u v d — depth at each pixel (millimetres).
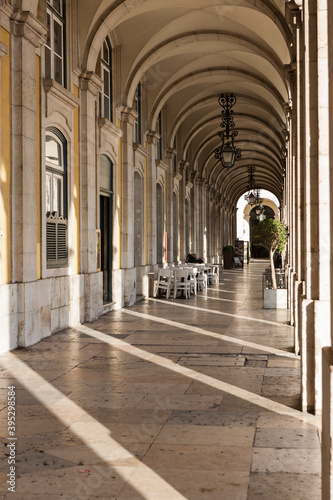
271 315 13203
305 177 5660
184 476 3852
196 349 8734
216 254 33781
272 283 14852
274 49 14398
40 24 9172
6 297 8430
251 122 21688
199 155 27500
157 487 3664
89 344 9188
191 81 18531
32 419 5148
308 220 5633
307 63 5672
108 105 14484
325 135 5102
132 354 8328
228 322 11953
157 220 20484
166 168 20578
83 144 12039
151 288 18109
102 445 4461
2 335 8336
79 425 4969
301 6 7613
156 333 10391
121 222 15211
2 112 8586
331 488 2566
